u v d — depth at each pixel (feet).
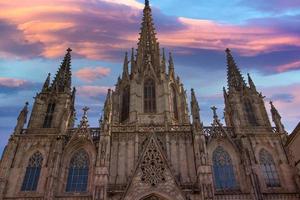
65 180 195.42
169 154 200.75
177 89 273.75
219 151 209.26
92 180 193.57
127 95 266.57
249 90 249.34
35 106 235.20
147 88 264.72
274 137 216.13
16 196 187.42
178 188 181.98
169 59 295.07
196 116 209.46
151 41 309.42
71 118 249.55
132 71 280.31
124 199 179.11
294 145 196.95
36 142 211.41
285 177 197.36
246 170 194.29
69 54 283.79
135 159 197.57
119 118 254.27
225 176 198.29
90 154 205.98
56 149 199.82
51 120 229.66
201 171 182.80
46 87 249.75
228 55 283.59
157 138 209.05
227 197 187.21
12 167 199.62
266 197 187.73
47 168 198.49
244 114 233.35
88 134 210.79
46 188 183.93
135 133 209.15
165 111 242.78
